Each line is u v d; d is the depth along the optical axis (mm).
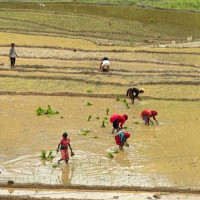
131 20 159500
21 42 117062
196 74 91875
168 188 47031
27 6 164625
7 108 70750
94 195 45812
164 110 71062
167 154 55438
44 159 53969
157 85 84000
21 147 57125
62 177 49625
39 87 81312
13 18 147125
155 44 129750
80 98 76375
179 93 79062
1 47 111938
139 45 124812
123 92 79188
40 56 103812
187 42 135125
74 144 58094
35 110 70062
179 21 159750
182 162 53375
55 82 84625
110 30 144875
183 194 46344
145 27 153625
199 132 62312
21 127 63375
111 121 61125
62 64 97750
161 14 163000
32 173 50531
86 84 83688
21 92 77750
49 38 124375
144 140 59625
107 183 48250
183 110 71125
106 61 91500
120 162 53406
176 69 97750
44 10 161000
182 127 64062
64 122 65438
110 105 73125
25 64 95625
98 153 55750
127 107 72062
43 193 46219
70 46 115625
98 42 121812
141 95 77250
